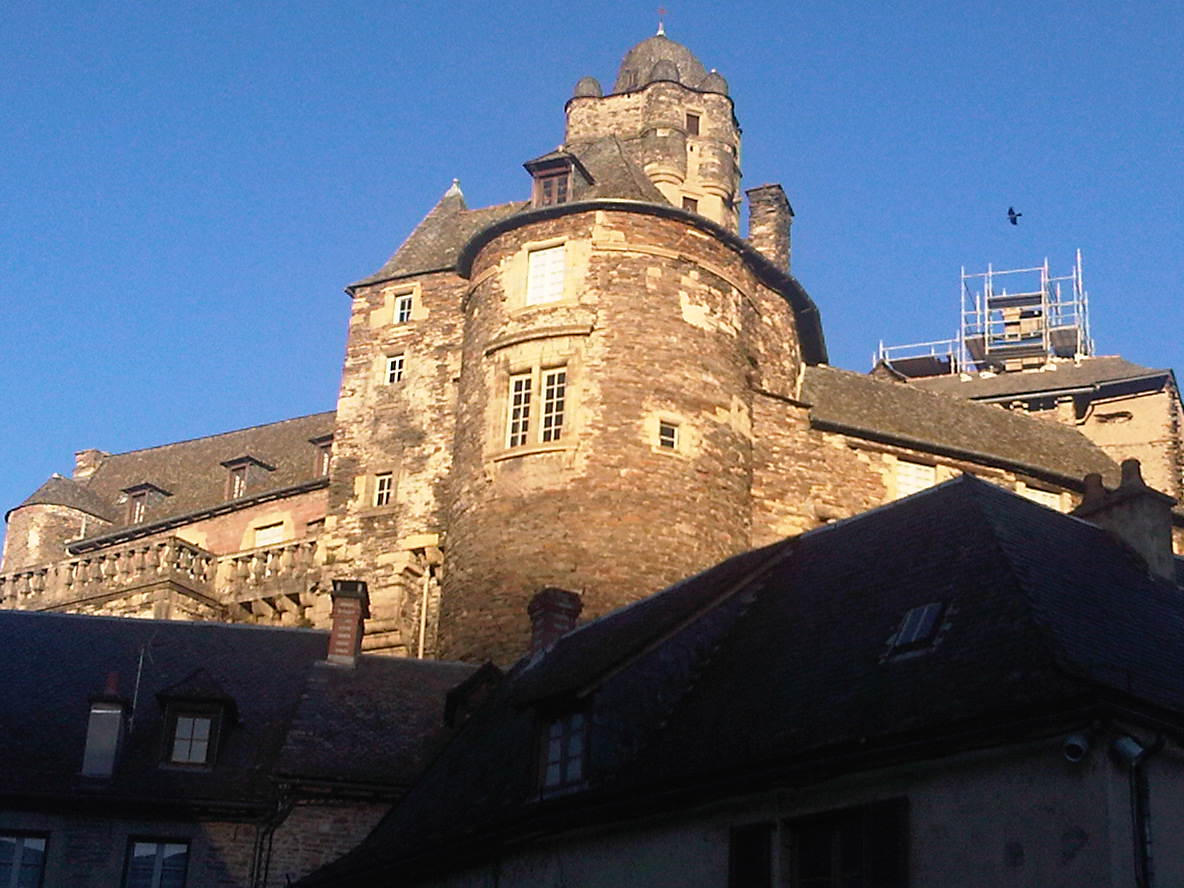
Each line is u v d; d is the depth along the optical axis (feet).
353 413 129.70
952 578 52.31
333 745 78.07
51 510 155.43
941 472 118.42
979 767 43.57
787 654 55.42
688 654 59.47
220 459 153.99
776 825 48.14
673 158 144.36
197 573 134.72
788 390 118.21
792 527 111.45
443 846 60.70
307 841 74.59
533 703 59.26
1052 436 130.62
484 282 113.39
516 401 108.27
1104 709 41.06
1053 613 47.93
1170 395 136.56
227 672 85.97
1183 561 61.82
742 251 114.42
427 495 123.85
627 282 108.68
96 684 83.71
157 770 77.36
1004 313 184.75
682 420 106.42
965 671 46.26
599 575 101.14
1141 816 40.96
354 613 87.04
